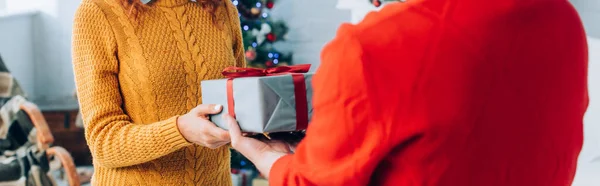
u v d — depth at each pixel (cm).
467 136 73
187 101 134
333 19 446
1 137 314
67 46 485
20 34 476
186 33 135
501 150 76
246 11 403
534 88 76
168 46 133
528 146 77
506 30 74
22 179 289
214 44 138
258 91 106
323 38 450
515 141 76
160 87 131
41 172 291
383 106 73
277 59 407
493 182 76
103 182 138
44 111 443
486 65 73
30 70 488
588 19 342
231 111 113
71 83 488
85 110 130
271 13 455
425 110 72
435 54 72
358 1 428
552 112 78
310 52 453
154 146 123
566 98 79
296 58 455
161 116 132
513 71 74
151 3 134
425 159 74
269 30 399
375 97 72
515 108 75
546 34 76
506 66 74
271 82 107
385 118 73
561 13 78
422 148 73
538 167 79
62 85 489
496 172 76
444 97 72
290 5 452
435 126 72
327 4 445
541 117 77
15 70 471
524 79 75
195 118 118
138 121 133
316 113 79
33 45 489
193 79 135
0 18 454
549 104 78
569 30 79
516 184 78
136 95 131
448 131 73
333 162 78
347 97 74
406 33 73
